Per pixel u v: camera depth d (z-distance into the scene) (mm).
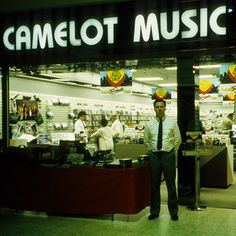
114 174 5117
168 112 19391
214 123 17078
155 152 5184
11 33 6719
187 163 5984
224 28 5539
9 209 5930
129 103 16297
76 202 5305
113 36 6137
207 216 5359
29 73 7910
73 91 12320
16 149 5750
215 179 7840
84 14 6312
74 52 6359
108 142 8430
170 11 5820
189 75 5879
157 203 5234
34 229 4805
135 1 6020
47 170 5461
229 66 10367
